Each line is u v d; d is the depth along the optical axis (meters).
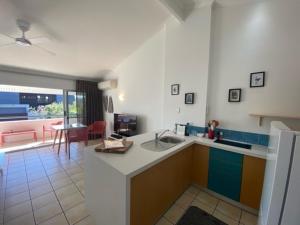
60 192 2.29
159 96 3.40
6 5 2.02
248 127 2.26
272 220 0.72
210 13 2.41
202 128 2.60
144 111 3.79
